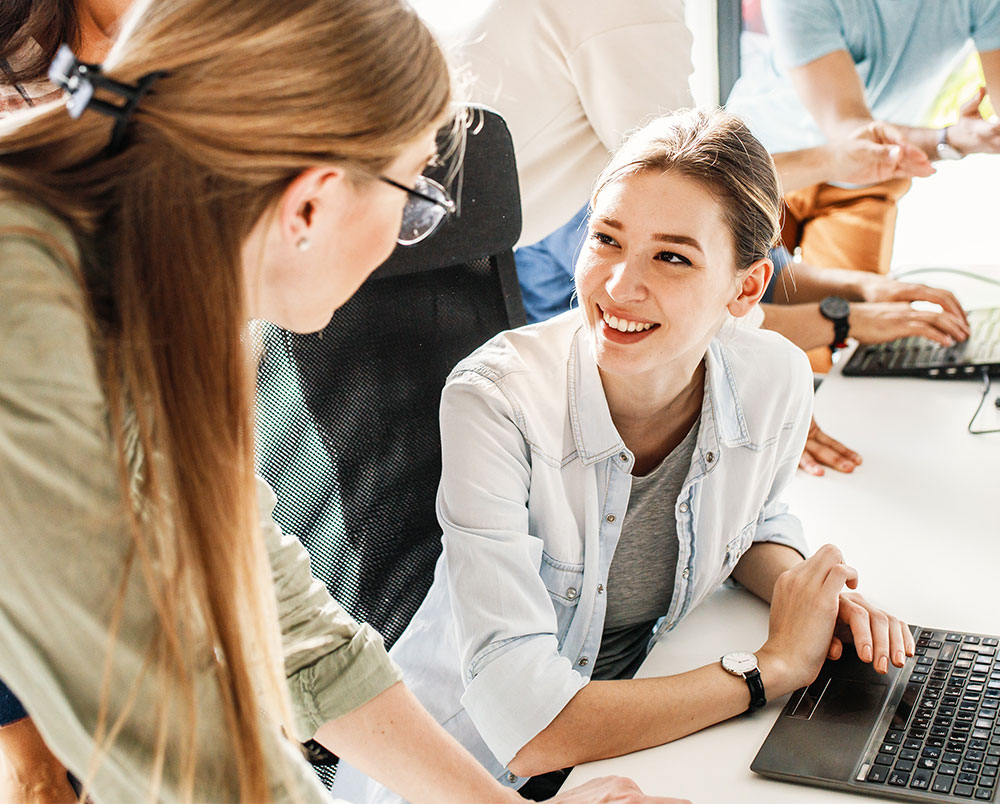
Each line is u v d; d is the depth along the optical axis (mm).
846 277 2186
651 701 1063
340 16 643
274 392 1223
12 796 1275
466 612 1109
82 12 1325
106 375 637
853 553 1352
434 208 852
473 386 1186
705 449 1235
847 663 1117
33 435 599
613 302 1101
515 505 1158
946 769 917
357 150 658
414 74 681
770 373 1290
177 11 626
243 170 636
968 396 1793
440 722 1228
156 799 652
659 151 1092
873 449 1643
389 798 1156
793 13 2402
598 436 1203
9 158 656
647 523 1264
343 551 1261
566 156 1920
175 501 655
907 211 2758
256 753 669
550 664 1088
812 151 2371
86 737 641
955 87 2365
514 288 1424
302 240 679
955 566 1294
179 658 635
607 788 962
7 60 1312
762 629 1239
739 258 1119
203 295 641
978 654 1074
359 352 1271
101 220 652
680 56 1827
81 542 612
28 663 629
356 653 962
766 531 1342
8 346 598
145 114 632
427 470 1315
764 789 959
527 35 1792
